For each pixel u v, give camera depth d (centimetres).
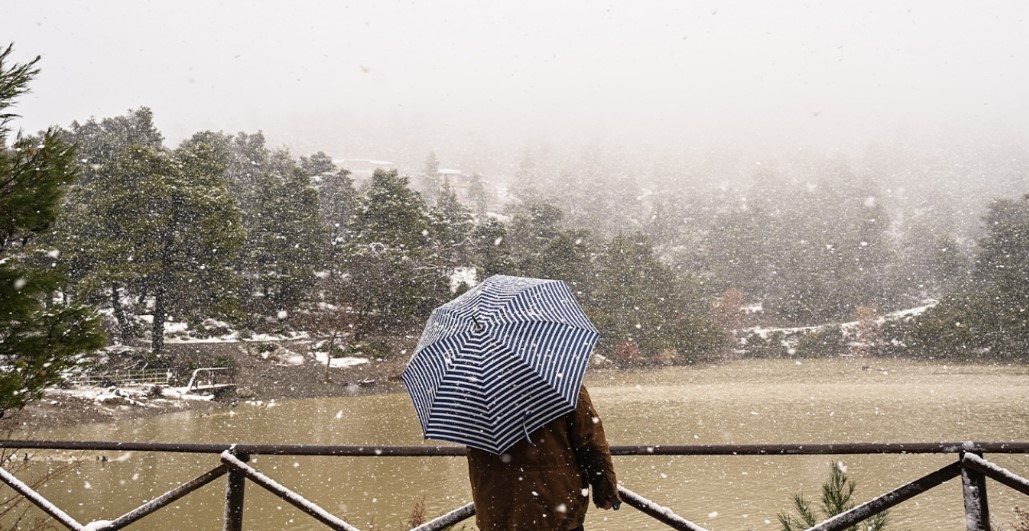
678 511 1465
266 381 4312
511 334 241
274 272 5647
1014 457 1773
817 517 659
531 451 233
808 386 4347
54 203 529
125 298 5156
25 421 2694
